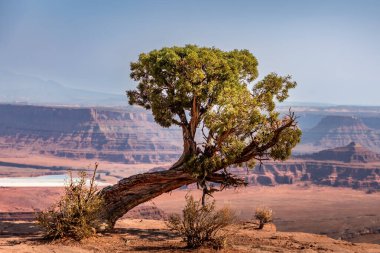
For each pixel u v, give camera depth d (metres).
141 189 26.98
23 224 25.38
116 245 19.91
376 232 155.12
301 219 181.12
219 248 19.17
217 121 24.53
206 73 25.61
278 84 27.69
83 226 20.50
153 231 25.09
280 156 27.11
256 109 25.11
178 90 25.58
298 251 19.95
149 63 26.61
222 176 26.89
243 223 30.36
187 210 19.48
